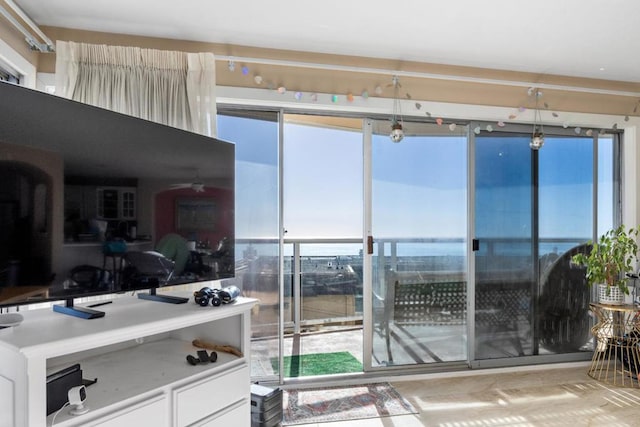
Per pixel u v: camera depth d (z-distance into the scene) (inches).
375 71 104.7
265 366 106.3
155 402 53.1
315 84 105.9
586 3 79.7
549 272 126.8
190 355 64.7
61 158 54.0
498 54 105.4
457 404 98.7
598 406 97.8
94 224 57.7
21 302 49.9
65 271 54.4
